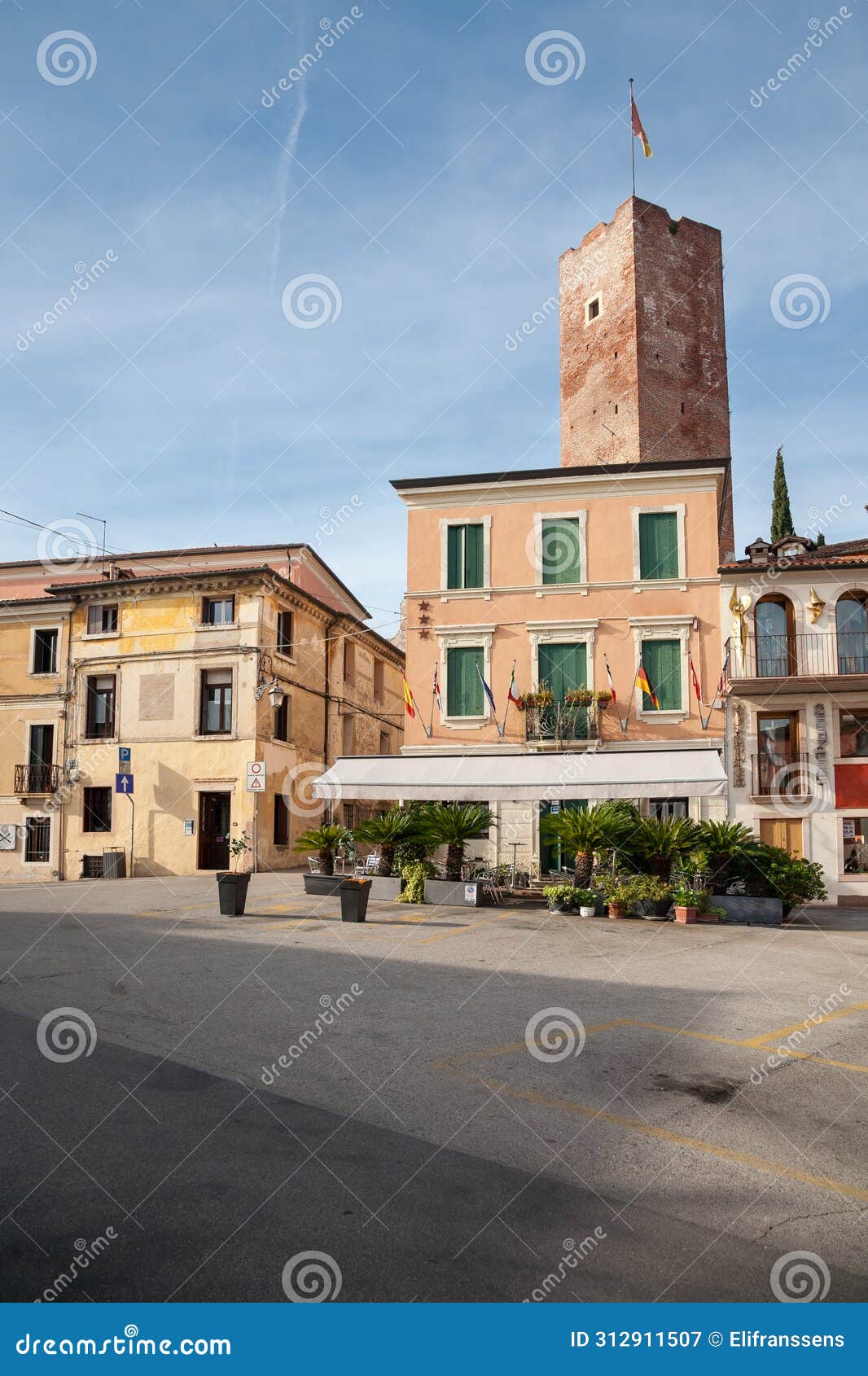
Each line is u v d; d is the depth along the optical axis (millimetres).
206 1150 5516
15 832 33094
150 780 31688
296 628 34469
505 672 27203
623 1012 9750
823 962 14062
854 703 26000
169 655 32062
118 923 16344
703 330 43906
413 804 24281
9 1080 6793
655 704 25750
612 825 20594
